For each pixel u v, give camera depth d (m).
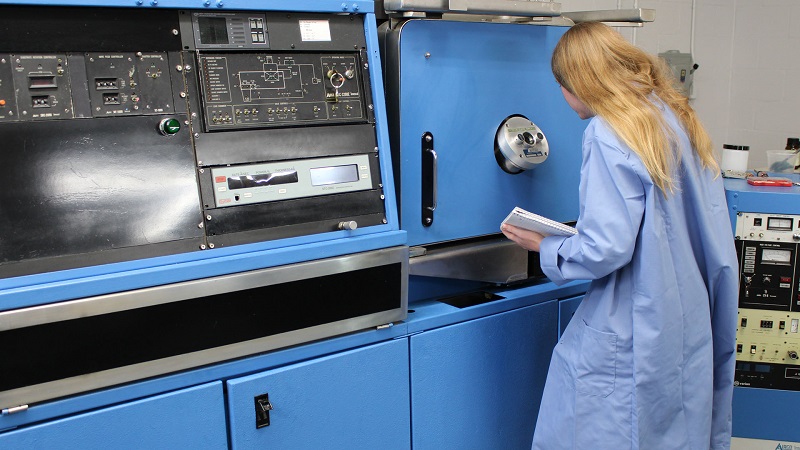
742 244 2.22
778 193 2.14
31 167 1.29
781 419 2.33
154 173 1.42
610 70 1.57
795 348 2.26
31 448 1.29
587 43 1.59
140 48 1.41
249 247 1.52
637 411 1.56
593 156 1.54
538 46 2.04
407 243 1.87
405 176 1.84
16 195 1.28
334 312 1.64
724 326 1.72
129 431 1.40
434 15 1.84
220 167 1.50
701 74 3.85
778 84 3.75
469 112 1.93
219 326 1.48
